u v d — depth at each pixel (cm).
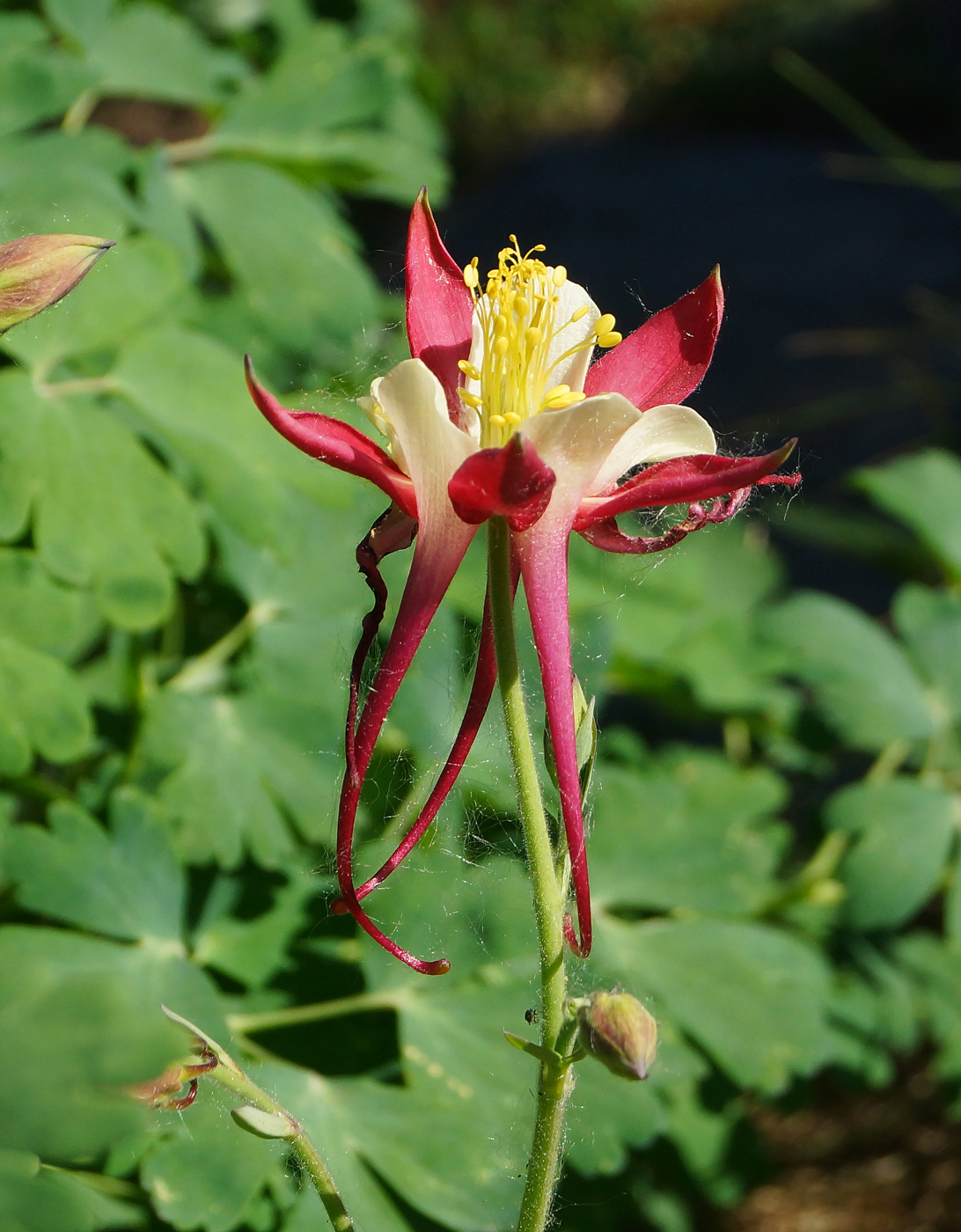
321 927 52
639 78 386
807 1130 78
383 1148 49
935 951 66
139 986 48
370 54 67
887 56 345
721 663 68
